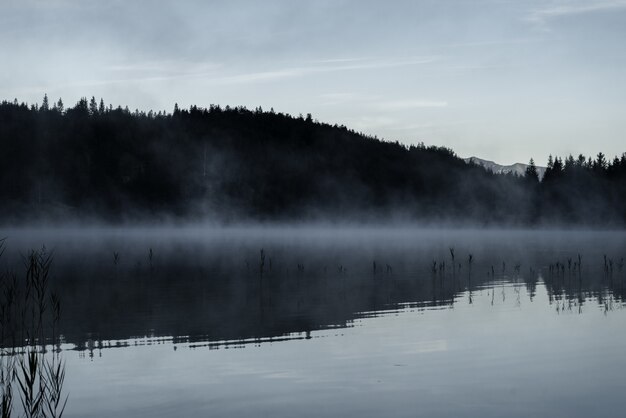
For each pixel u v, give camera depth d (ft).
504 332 62.54
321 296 93.09
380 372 46.78
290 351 54.60
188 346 57.41
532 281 113.60
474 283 110.73
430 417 36.50
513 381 43.86
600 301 85.51
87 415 38.06
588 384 42.91
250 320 71.72
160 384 44.37
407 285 107.96
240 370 48.01
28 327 67.97
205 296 93.45
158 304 85.10
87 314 76.79
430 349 54.70
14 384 44.98
